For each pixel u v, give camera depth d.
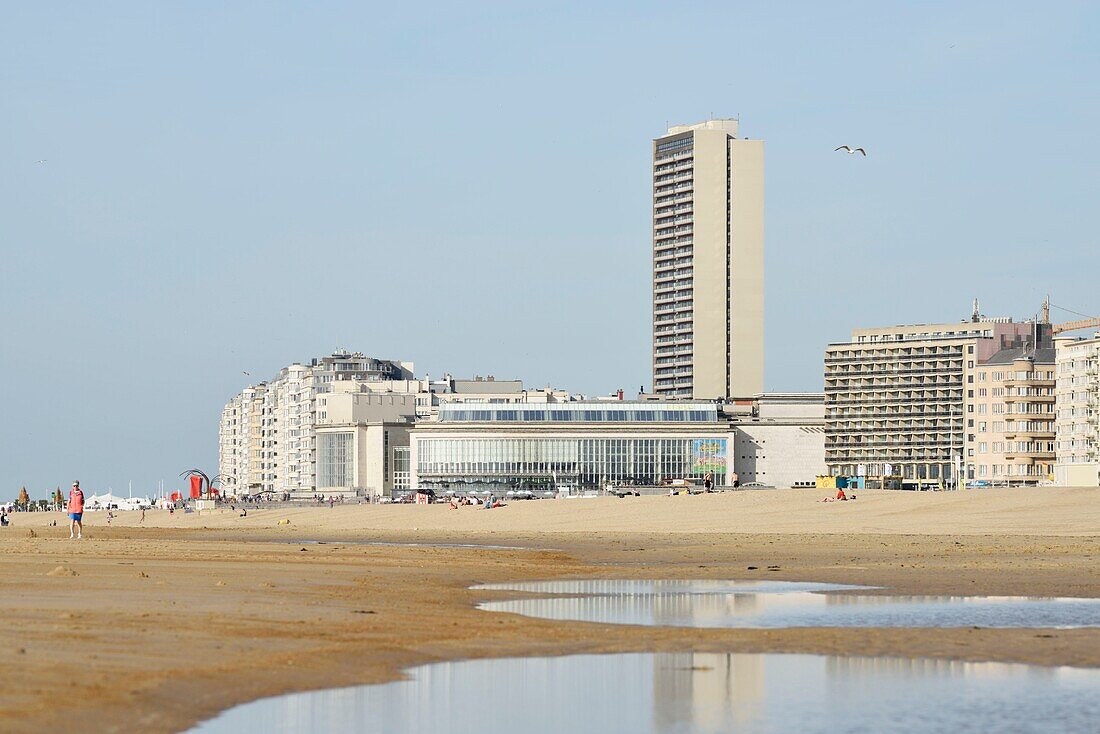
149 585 70.25
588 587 82.38
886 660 49.03
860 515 186.25
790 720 39.09
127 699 37.38
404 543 155.88
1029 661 48.78
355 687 42.41
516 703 41.09
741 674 46.12
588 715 39.62
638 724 38.62
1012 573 93.56
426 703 40.72
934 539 146.12
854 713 39.97
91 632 48.41
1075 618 62.59
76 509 141.12
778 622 60.62
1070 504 179.75
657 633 55.34
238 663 44.03
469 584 83.06
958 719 39.16
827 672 46.56
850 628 57.75
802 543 144.50
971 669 47.22
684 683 44.44
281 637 50.06
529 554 123.00
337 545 143.75
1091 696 42.38
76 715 35.06
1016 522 166.38
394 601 67.06
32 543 130.00
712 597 75.06
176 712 37.06
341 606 62.44
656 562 111.56
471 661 47.88
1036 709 40.44
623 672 46.34
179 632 49.72
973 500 188.38
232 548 125.38
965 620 61.72
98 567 85.62
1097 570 95.75
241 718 37.38
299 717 38.09
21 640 45.78
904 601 72.38
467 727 37.94
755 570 99.50
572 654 49.72
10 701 35.81
